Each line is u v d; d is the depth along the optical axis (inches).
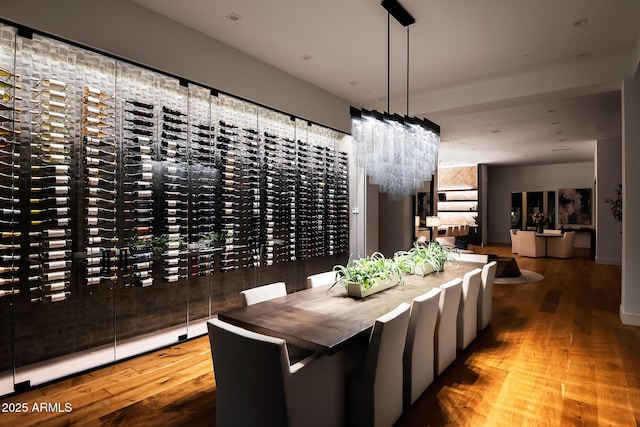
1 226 105.2
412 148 145.1
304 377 66.9
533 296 220.8
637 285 165.5
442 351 112.3
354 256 240.2
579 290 236.7
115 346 128.1
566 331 156.5
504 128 290.7
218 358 71.2
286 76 184.5
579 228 492.1
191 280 159.8
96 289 128.7
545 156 440.8
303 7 126.4
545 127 287.0
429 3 122.4
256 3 124.0
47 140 113.2
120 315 136.1
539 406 95.9
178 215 147.1
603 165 337.4
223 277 172.7
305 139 207.3
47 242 114.0
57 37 108.6
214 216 160.6
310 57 167.2
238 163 169.8
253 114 175.8
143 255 137.2
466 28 139.5
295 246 199.9
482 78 191.8
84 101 119.6
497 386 106.7
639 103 161.5
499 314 182.7
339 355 77.6
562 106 230.8
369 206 247.1
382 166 137.1
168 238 144.6
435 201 360.5
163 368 120.9
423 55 164.4
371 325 81.6
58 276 115.4
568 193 503.2
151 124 135.4
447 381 109.8
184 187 148.6
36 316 115.1
